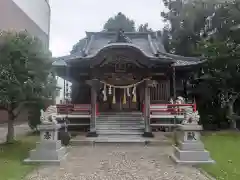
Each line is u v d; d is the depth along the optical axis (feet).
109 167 28.66
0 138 51.03
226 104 64.95
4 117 87.40
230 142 44.16
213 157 32.60
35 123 40.32
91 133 49.39
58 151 30.48
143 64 49.16
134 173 26.09
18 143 43.34
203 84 63.98
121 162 31.30
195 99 66.44
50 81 39.91
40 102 38.29
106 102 66.08
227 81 60.39
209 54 61.46
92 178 24.25
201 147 30.17
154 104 58.29
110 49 47.37
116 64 51.34
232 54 57.72
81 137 48.55
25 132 61.41
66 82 69.00
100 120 55.36
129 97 66.44
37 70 36.86
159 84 63.67
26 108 40.11
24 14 95.71
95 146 43.32
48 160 29.84
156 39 79.77
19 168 27.76
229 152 35.73
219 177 23.99
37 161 29.68
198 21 75.92
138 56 48.16
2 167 28.07
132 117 56.54
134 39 78.79
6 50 35.32
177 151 31.12
